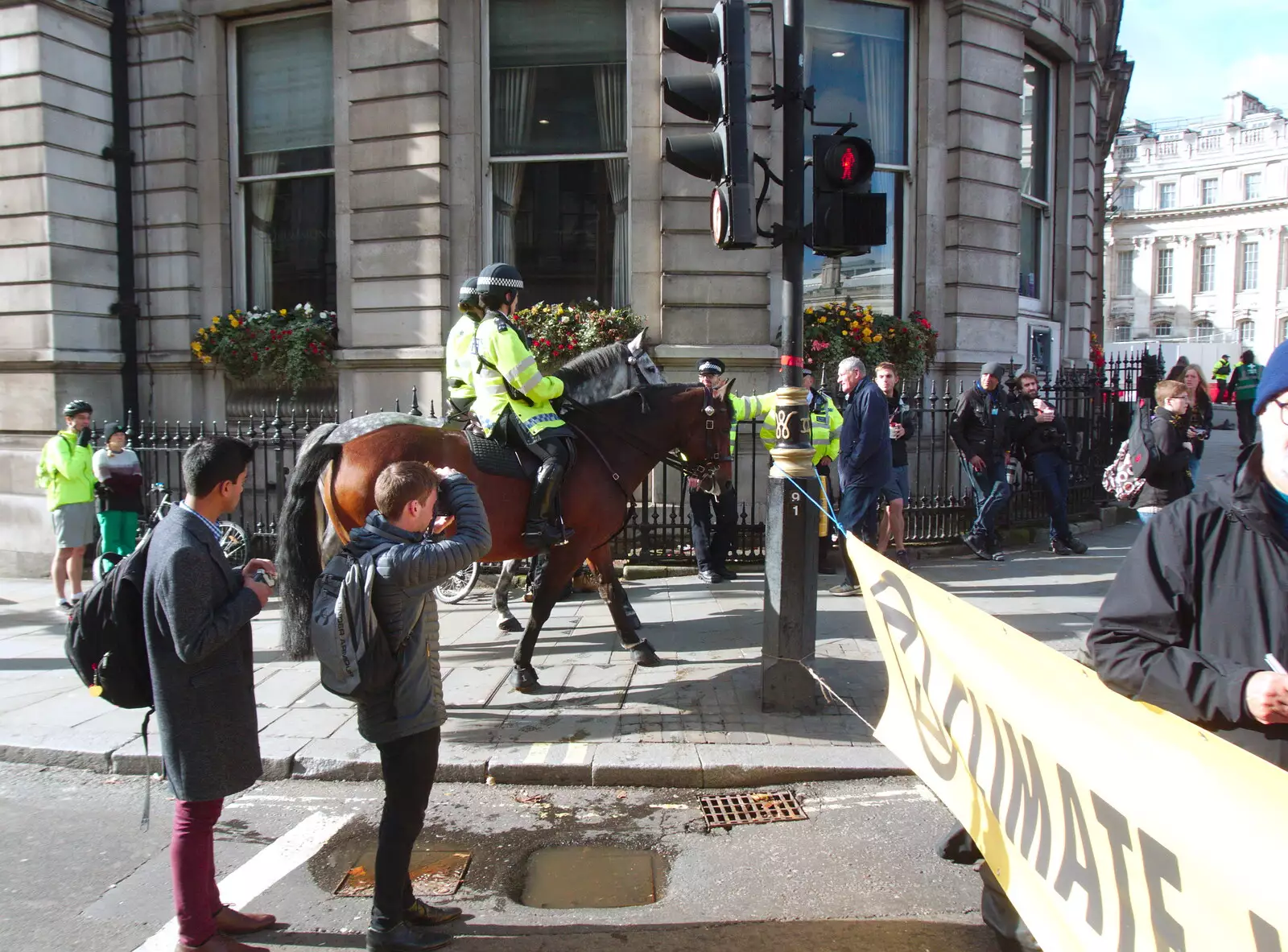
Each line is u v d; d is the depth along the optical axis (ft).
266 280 36.68
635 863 13.00
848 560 27.22
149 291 36.58
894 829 13.94
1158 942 6.75
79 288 34.83
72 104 34.40
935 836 13.70
